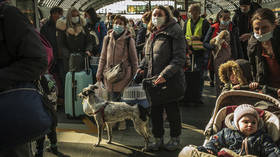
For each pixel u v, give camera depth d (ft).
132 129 15.56
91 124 16.34
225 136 8.07
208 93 24.22
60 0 111.96
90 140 13.78
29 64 5.60
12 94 5.52
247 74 9.75
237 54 18.12
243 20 18.85
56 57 18.75
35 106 5.73
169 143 12.67
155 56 11.68
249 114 7.65
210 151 7.79
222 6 153.28
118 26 14.49
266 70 9.51
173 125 12.44
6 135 5.34
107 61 15.06
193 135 14.55
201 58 20.40
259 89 9.70
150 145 12.61
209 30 18.71
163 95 11.63
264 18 8.63
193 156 7.48
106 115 12.58
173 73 11.21
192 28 20.22
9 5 5.68
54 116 6.63
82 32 17.95
